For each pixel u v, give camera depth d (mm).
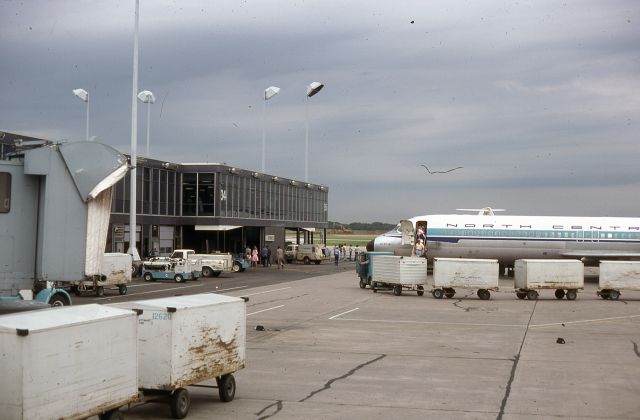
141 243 63531
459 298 39906
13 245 12898
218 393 15227
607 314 32156
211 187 69562
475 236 57188
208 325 13516
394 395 15227
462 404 14430
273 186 84312
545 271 39312
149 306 12680
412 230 57812
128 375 11508
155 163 65188
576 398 15078
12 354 9484
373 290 43562
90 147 12969
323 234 111500
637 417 13500
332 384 16328
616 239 56125
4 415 9523
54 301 21297
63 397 10109
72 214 12875
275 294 41625
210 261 57094
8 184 12898
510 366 18828
